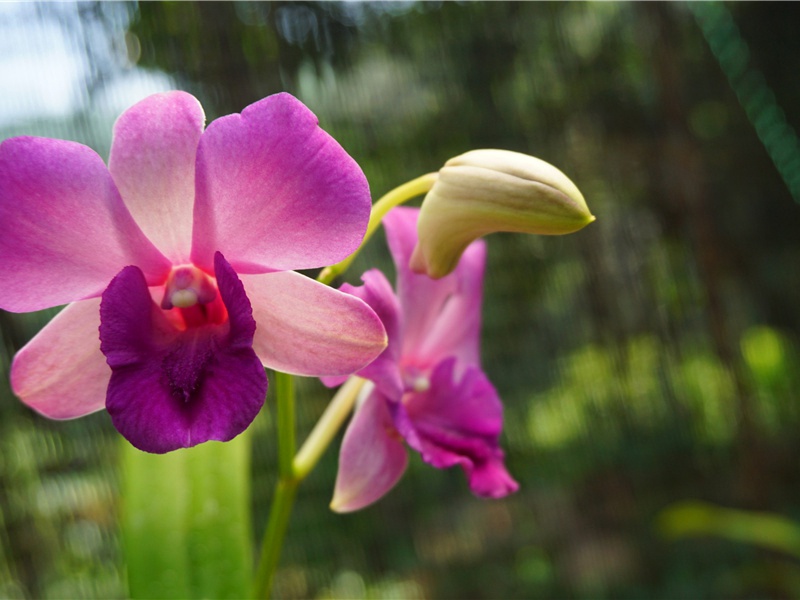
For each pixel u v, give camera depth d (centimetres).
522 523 57
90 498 44
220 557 25
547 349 57
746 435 59
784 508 63
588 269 58
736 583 58
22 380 21
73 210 20
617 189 58
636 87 59
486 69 55
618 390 59
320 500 50
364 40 51
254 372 20
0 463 43
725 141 66
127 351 20
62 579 44
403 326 24
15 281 20
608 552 58
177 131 20
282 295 21
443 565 54
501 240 56
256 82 47
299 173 20
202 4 46
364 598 51
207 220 20
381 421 24
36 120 41
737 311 66
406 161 52
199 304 21
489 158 21
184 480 26
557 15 57
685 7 63
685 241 60
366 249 48
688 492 60
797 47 68
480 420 24
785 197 67
